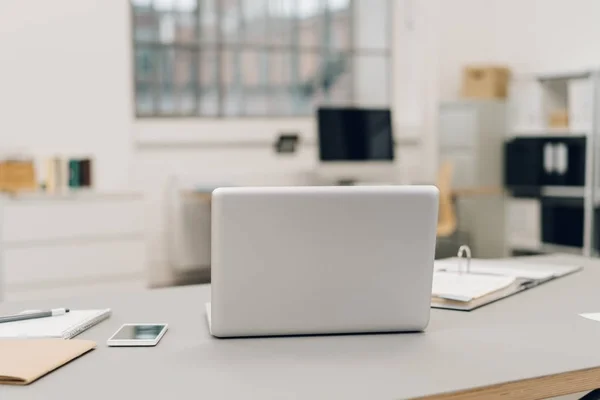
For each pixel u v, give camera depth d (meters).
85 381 1.16
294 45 6.28
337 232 1.38
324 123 5.37
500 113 6.05
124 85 5.02
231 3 6.02
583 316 1.59
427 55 6.44
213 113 5.96
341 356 1.29
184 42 5.84
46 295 4.33
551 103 5.89
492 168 6.03
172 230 5.60
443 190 5.11
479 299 1.68
